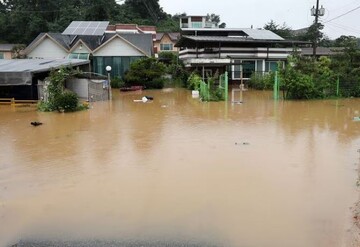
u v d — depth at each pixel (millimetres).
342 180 8594
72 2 63531
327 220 6633
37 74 23156
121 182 8648
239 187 8234
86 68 31375
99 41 37312
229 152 11047
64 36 38031
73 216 6961
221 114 18156
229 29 39688
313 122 15820
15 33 53625
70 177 9078
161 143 12234
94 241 6082
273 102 22641
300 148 11469
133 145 12031
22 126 15656
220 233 6258
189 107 20859
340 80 25016
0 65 25109
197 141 12453
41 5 60125
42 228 6535
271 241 5984
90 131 14352
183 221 6695
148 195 7859
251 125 15211
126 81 33219
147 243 5996
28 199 7777
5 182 8836
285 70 24891
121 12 67062
